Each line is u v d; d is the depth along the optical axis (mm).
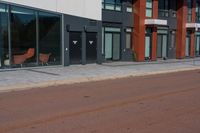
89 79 19312
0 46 20812
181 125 9219
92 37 27109
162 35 36031
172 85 17453
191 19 39875
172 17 37250
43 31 23312
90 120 9633
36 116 10078
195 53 40969
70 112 10633
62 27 24562
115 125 9133
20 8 21734
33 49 22750
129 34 31609
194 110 11102
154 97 13547
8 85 15953
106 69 24156
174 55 37969
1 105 11742
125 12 30844
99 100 12797
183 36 38031
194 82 18891
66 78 18812
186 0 38156
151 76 22312
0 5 20609
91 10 26719
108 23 29266
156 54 34469
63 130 8609
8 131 8500
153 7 33469
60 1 24266
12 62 21547
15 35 21578
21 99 13000
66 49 24938
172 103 12289
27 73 20500
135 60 31781
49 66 23812
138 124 9266
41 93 14539
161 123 9398
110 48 29734
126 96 13766
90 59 27078
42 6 23031
